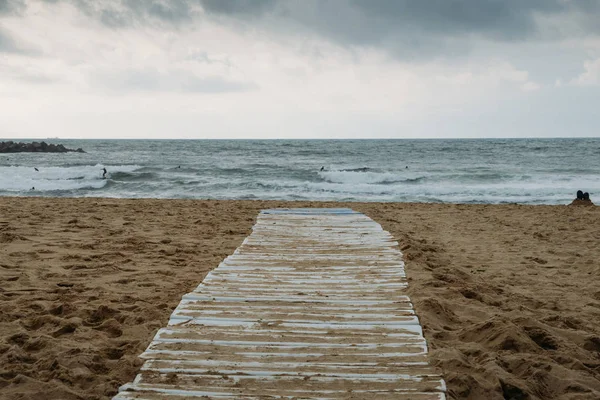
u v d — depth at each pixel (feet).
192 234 28.78
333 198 64.34
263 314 14.03
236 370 10.69
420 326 13.26
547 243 28.73
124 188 72.69
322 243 24.11
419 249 23.56
